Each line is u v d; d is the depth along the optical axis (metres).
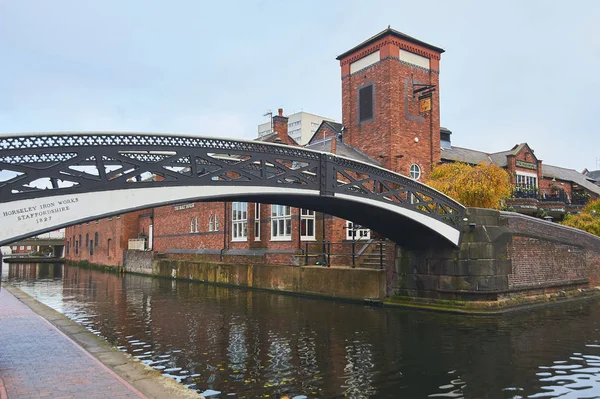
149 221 40.34
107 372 7.94
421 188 15.02
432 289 16.56
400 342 11.45
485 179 20.39
